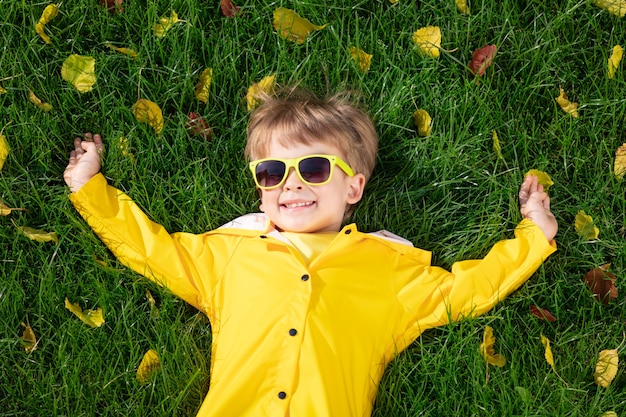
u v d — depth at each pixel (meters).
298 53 2.58
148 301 2.42
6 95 2.50
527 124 2.58
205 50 2.60
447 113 2.56
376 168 2.57
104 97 2.51
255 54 2.61
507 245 2.37
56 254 2.43
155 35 2.56
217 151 2.54
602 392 2.35
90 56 2.51
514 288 2.34
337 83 2.57
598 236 2.50
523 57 2.61
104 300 2.38
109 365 2.34
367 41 2.60
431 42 2.56
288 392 2.10
